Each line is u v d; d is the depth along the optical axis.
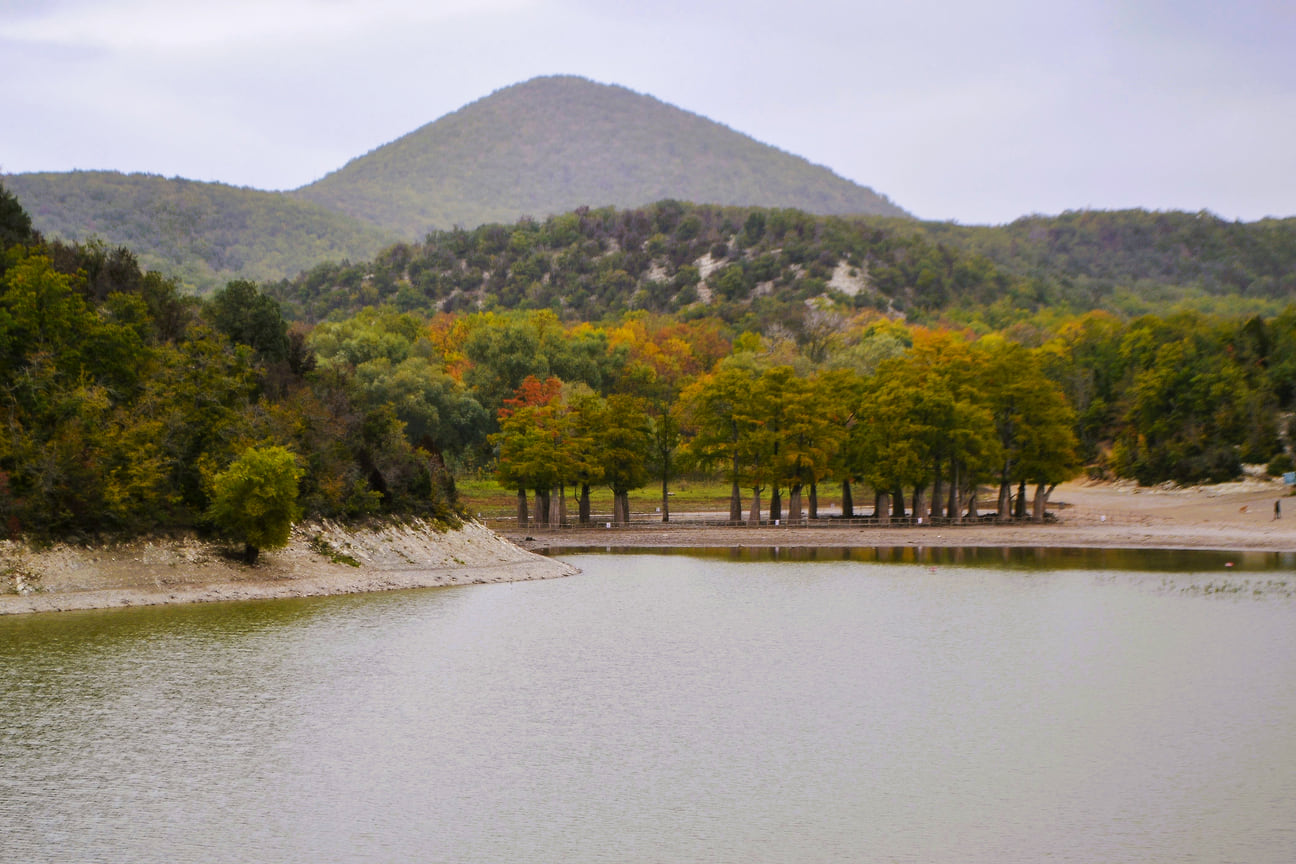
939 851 31.86
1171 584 81.81
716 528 121.38
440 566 86.50
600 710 46.34
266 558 75.75
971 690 49.66
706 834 33.06
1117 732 42.97
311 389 95.19
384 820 33.94
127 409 75.75
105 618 62.06
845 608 72.62
